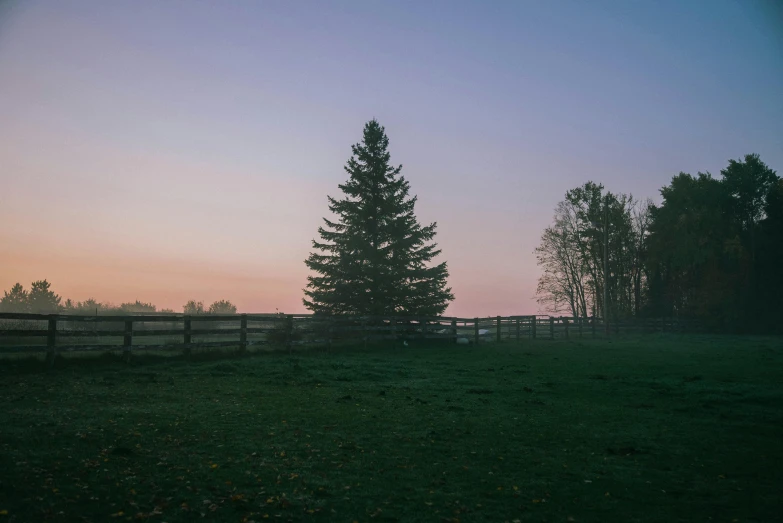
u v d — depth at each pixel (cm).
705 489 723
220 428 951
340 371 1798
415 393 1428
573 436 996
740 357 2511
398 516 609
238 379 1547
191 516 581
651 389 1544
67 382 1369
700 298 5569
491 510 636
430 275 3491
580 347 3086
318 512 610
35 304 5434
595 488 721
